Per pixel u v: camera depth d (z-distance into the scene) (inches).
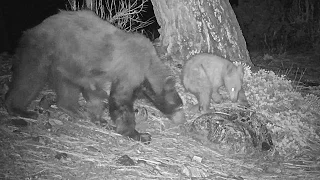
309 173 221.0
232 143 229.6
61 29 215.3
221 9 293.6
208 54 247.8
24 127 214.4
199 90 241.6
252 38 467.8
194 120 236.1
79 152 204.7
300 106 265.0
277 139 238.5
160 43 299.4
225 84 245.4
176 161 211.6
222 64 244.2
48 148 203.8
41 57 214.7
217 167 214.8
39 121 219.3
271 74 279.3
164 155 214.4
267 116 247.1
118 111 217.3
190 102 250.7
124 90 216.1
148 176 198.2
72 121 224.7
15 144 202.2
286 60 397.1
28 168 191.3
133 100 221.1
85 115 228.7
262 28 468.8
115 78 216.5
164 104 224.5
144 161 205.5
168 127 234.4
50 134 212.5
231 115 238.2
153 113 241.0
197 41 290.7
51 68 216.8
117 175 195.6
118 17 297.6
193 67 242.4
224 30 293.1
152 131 230.2
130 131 219.5
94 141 213.5
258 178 212.1
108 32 218.2
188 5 287.7
